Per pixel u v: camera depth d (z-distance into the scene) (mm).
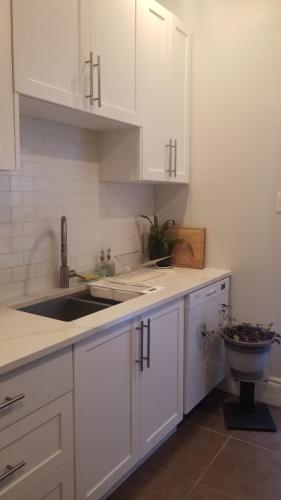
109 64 1885
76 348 1422
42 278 2029
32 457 1280
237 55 2463
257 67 2404
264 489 1800
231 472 1909
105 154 2320
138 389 1813
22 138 1861
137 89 2105
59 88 1616
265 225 2484
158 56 2266
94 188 2336
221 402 2572
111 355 1620
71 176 2162
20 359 1172
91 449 1548
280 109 2357
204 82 2604
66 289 2062
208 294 2363
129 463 1790
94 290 2160
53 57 1580
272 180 2430
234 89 2498
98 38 1799
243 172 2527
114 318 1577
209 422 2336
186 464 1966
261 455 2035
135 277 2408
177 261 2775
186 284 2217
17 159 1470
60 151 2078
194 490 1794
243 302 2619
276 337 2375
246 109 2471
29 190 1923
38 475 1306
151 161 2289
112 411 1654
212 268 2707
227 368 2668
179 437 2188
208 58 2568
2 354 1197
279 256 2455
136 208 2717
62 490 1417
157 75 2270
